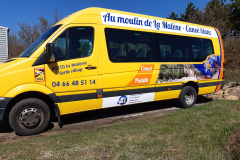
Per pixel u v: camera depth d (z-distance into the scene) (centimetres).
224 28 2195
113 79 580
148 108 789
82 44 542
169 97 718
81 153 340
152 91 664
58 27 531
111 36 584
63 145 380
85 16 557
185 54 754
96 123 595
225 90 960
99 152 344
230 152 334
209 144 366
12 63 470
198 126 470
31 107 486
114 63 582
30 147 376
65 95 516
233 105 693
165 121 528
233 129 422
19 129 477
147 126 489
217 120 507
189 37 774
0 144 429
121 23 609
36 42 536
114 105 591
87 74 541
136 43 632
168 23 719
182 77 739
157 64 672
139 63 630
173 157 323
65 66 513
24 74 469
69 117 664
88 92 546
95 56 553
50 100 530
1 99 450
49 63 495
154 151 345
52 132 515
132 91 619
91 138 416
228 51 1528
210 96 973
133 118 641
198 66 789
